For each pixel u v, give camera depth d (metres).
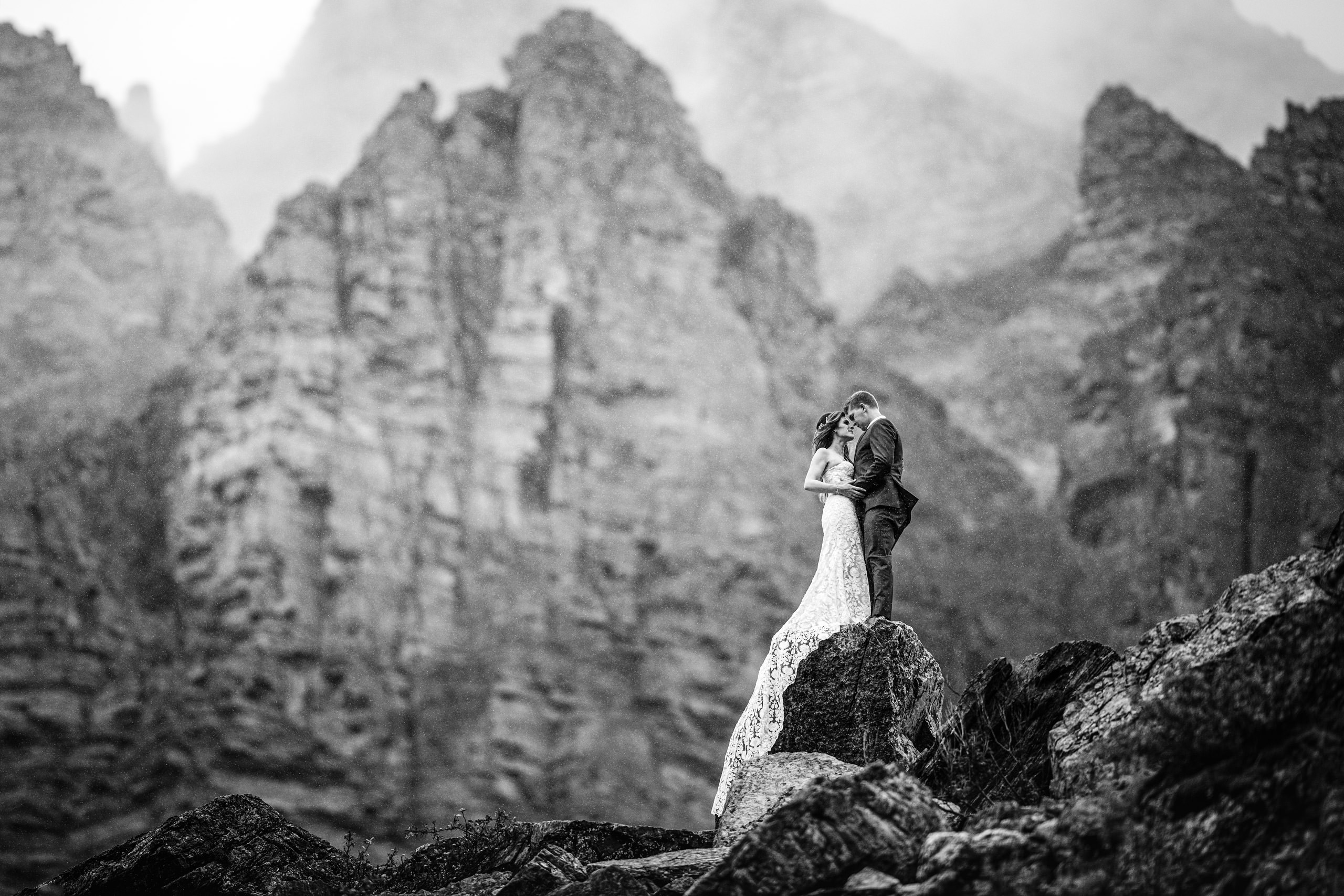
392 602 95.69
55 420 102.31
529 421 104.00
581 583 98.81
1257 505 108.06
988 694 11.23
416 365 105.00
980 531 112.19
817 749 11.67
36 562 92.44
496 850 11.91
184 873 11.45
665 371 107.94
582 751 91.69
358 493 99.25
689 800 91.62
